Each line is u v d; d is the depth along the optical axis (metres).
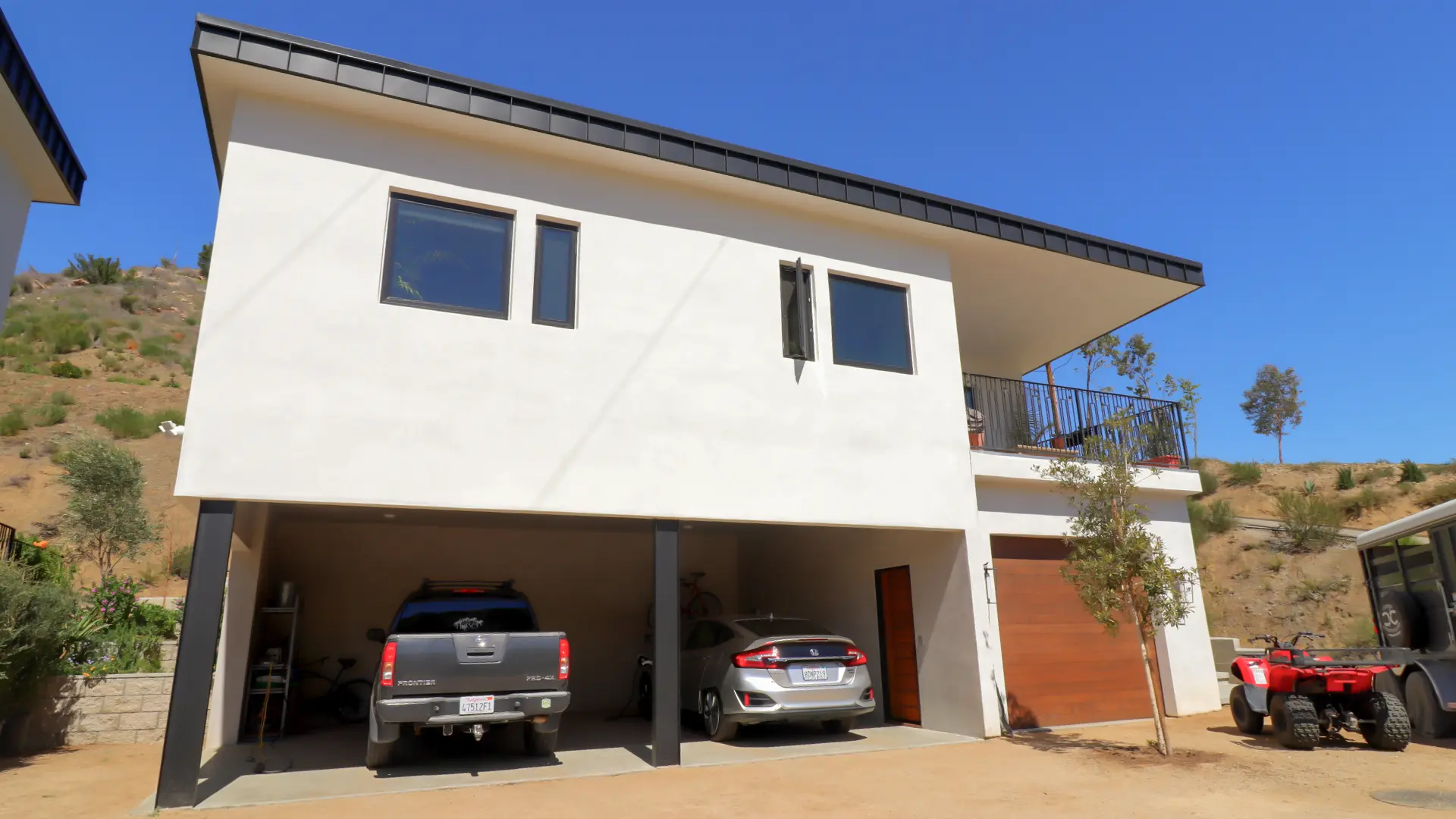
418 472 7.70
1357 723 8.88
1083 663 11.34
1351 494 29.08
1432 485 27.83
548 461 8.32
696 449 9.13
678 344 9.33
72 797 6.90
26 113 8.44
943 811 6.30
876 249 11.09
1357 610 22.00
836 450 10.00
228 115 8.41
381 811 6.29
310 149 8.05
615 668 13.93
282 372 7.38
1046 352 16.48
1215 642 14.74
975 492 10.87
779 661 9.56
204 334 7.21
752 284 10.05
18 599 8.70
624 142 9.07
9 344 33.38
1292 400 50.03
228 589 10.28
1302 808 6.24
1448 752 8.49
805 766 8.23
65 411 25.50
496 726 10.59
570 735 10.60
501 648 7.85
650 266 9.43
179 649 6.58
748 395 9.61
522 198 8.94
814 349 10.23
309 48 7.73
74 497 15.60
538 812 6.25
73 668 10.19
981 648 10.21
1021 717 10.59
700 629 11.45
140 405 27.27
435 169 8.57
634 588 14.43
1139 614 8.96
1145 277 12.66
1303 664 9.06
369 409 7.64
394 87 8.00
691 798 6.77
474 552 13.55
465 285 8.47
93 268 48.16
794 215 10.58
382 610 12.80
